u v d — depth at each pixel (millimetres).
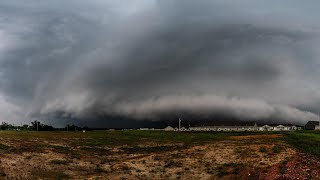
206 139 99250
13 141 74062
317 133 114750
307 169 53625
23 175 47094
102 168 55156
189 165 58781
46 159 57156
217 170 55750
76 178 48625
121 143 88312
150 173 54250
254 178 51719
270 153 64750
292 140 85188
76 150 70750
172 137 110250
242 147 71438
